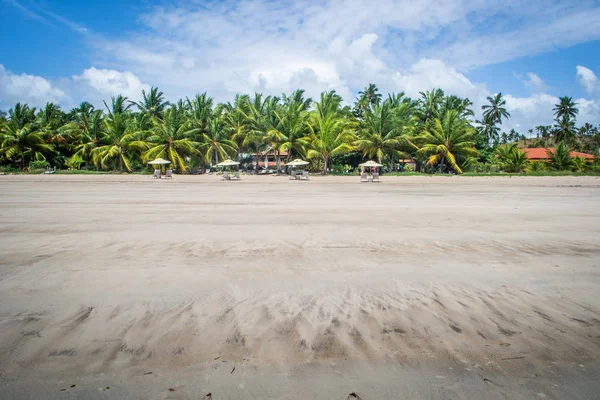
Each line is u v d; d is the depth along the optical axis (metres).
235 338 2.53
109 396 1.92
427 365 2.23
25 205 9.79
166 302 3.10
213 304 3.07
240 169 52.69
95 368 2.17
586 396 1.95
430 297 3.27
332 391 1.97
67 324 2.70
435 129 42.50
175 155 42.22
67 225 6.62
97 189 16.53
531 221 7.38
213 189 17.16
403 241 5.44
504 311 3.00
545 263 4.34
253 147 48.84
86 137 45.31
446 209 9.40
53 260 4.30
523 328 2.71
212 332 2.60
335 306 3.06
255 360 2.27
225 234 5.87
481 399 1.92
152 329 2.63
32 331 2.59
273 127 43.03
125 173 42.75
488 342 2.51
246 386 2.01
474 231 6.25
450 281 3.69
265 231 6.15
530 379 2.10
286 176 38.12
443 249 4.97
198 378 2.08
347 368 2.19
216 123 43.72
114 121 43.12
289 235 5.82
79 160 45.47
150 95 49.25
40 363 2.21
